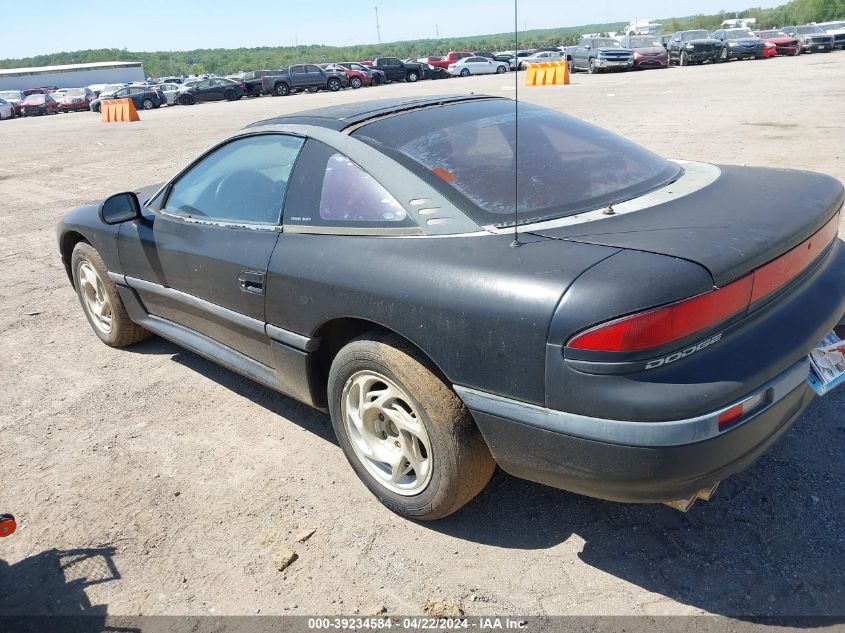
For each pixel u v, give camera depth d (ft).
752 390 6.57
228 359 11.33
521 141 9.34
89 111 135.13
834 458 9.23
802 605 7.06
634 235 7.09
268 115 73.20
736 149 29.35
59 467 10.63
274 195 9.93
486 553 8.15
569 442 6.66
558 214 7.92
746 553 7.78
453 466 7.77
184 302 11.80
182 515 9.25
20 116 135.44
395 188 8.41
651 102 50.75
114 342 15.02
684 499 7.23
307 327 9.11
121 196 12.08
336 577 7.97
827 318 7.63
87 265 14.67
